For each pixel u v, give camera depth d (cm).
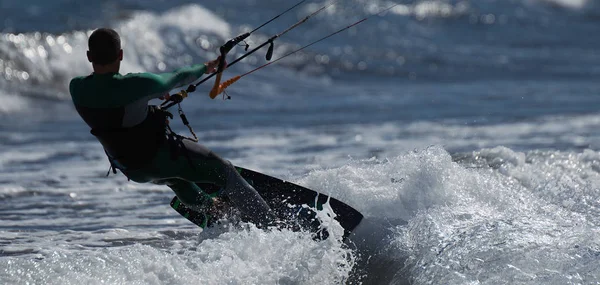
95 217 2595
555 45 11156
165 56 8025
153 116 1811
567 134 4650
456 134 4775
